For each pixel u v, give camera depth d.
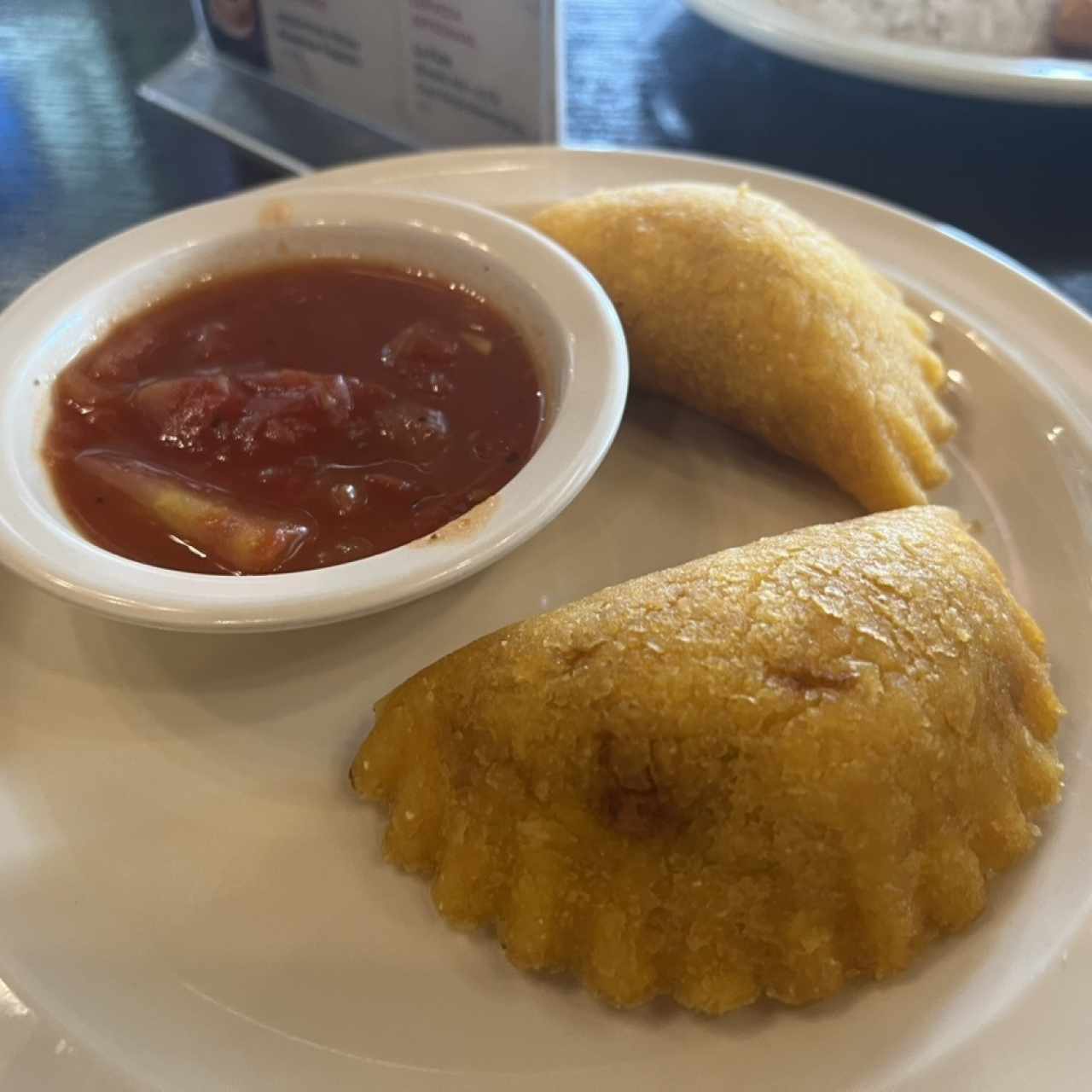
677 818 0.16
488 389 0.21
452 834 0.17
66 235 0.31
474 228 0.23
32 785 0.18
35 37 0.39
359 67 0.31
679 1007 0.16
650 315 0.24
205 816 0.18
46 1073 0.15
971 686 0.17
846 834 0.16
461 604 0.21
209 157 0.33
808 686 0.16
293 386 0.20
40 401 0.20
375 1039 0.15
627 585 0.18
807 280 0.23
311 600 0.16
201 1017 0.16
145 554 0.19
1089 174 0.33
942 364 0.24
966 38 0.34
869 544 0.18
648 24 0.40
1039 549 0.21
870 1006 0.16
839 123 0.35
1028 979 0.15
